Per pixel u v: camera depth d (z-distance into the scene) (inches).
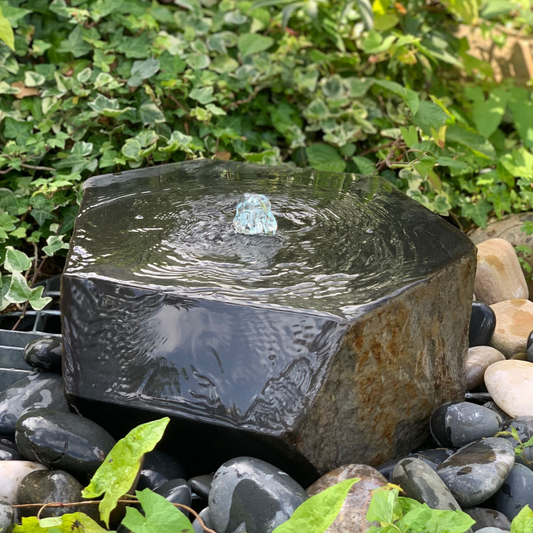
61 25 59.4
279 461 31.4
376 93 66.5
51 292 47.3
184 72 60.1
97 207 39.8
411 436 36.1
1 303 45.6
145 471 32.4
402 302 32.2
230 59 62.2
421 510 27.7
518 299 46.8
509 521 31.5
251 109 63.2
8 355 41.4
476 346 42.8
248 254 35.4
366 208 41.1
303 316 30.4
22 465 31.9
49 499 29.7
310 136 65.0
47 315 45.9
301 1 63.4
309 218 39.6
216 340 30.8
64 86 54.7
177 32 63.6
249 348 30.5
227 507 29.1
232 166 47.6
